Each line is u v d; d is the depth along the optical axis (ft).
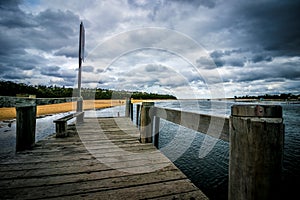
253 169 2.76
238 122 3.02
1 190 5.31
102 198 4.98
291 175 16.58
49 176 6.29
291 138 30.71
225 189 12.36
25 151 9.09
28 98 9.21
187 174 14.65
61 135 12.26
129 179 6.14
